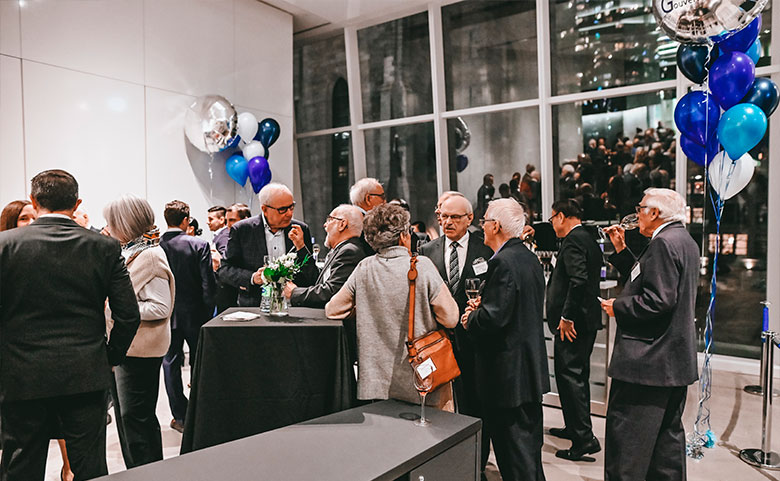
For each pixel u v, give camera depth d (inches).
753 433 141.0
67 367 71.4
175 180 227.3
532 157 242.4
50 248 71.2
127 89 207.8
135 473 54.8
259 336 78.3
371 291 78.4
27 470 71.9
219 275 125.4
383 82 279.6
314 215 317.7
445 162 263.7
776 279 191.3
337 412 75.7
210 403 78.2
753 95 124.3
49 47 183.6
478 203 259.9
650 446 89.0
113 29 202.4
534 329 90.7
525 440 91.1
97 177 199.0
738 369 196.5
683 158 204.4
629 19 213.8
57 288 71.2
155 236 97.8
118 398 96.3
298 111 311.7
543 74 227.3
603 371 151.6
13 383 69.3
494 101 248.5
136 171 211.9
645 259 89.5
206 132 218.5
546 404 161.9
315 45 301.6
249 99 258.1
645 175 217.2
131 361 94.5
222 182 248.8
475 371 96.1
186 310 134.0
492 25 245.0
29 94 179.0
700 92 134.0
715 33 115.9
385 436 65.8
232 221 182.1
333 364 78.7
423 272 76.7
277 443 63.3
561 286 127.3
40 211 74.8
